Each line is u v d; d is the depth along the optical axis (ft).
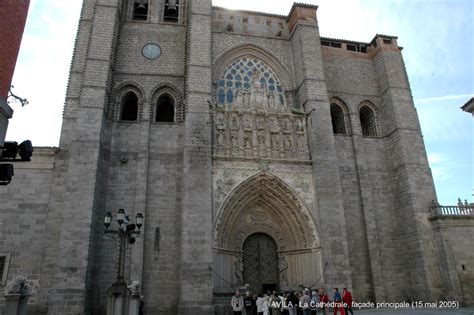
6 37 39.42
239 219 98.99
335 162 100.99
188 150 93.04
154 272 87.35
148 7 117.08
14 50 41.27
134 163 96.53
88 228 82.02
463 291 94.63
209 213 88.43
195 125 95.86
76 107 99.40
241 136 99.71
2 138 38.04
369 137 115.65
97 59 97.60
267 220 102.01
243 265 97.25
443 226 99.45
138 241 87.71
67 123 96.63
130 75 105.81
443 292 96.27
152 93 104.83
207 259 84.79
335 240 93.50
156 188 94.94
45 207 87.15
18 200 86.69
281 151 100.63
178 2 121.29
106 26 102.17
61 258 78.95
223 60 114.52
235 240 96.68
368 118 122.42
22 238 84.28
